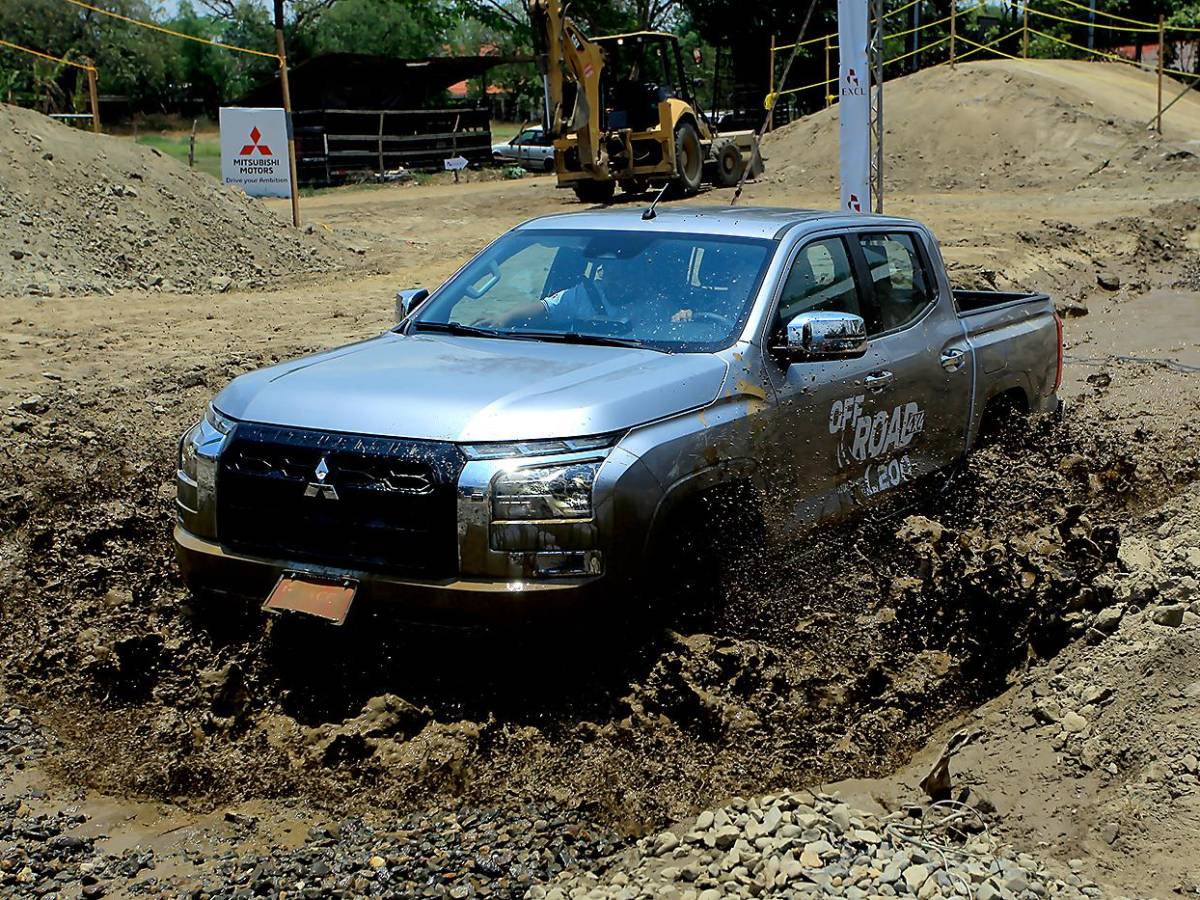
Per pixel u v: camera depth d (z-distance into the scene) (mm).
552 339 5480
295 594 4562
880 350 5938
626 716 4641
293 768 4406
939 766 4297
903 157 31219
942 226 19984
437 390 4734
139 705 4906
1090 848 4000
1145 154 29250
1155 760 4316
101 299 13797
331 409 4703
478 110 44781
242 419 4820
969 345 6590
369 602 4512
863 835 3947
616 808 4191
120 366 10281
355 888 3746
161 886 3791
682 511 4832
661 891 3691
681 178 26172
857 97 12297
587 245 5953
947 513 6453
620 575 4512
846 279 5902
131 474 7648
